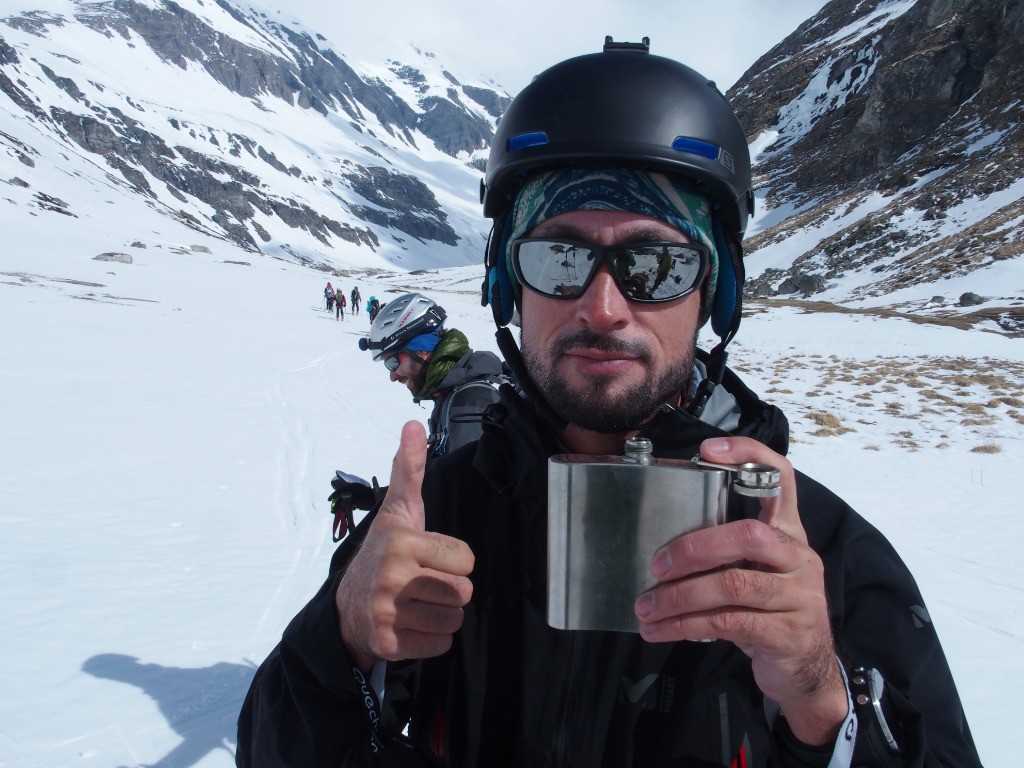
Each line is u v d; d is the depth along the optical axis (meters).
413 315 3.31
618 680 1.17
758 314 42.81
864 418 16.06
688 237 1.23
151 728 3.29
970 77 106.88
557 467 0.96
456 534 1.35
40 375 13.70
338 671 1.11
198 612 4.54
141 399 12.39
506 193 1.45
